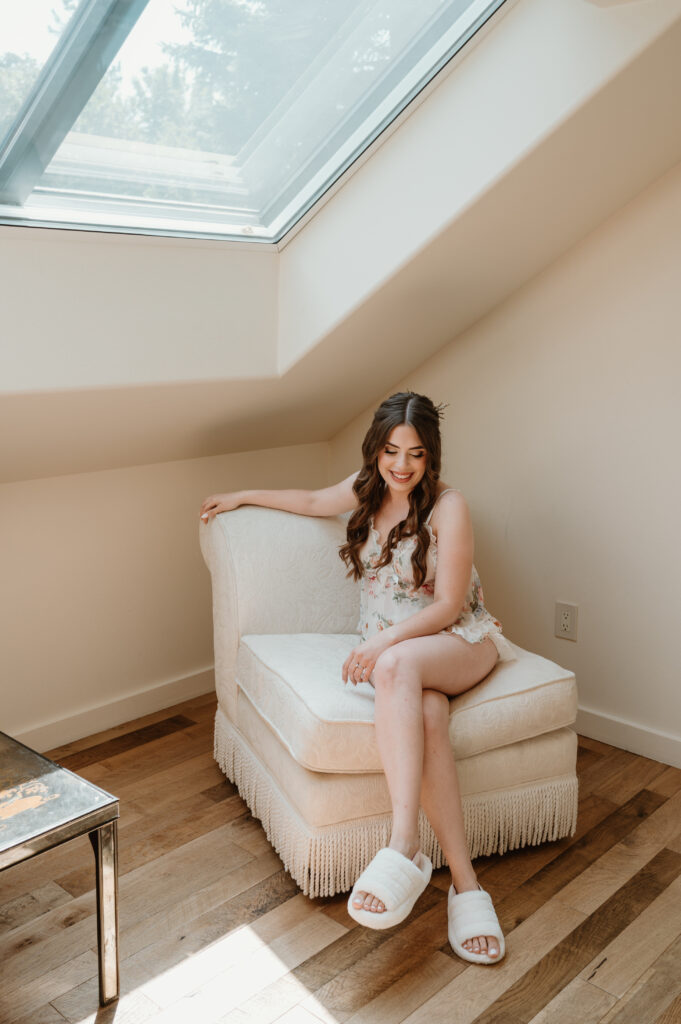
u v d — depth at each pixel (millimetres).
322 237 2170
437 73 1882
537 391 2488
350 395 2744
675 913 1770
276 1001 1550
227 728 2268
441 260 2102
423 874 1629
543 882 1878
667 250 2182
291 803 1867
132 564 2590
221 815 2135
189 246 2033
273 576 2215
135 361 2002
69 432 2150
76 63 1526
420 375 2764
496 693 1896
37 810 1440
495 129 1850
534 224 2123
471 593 2061
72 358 1889
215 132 1833
